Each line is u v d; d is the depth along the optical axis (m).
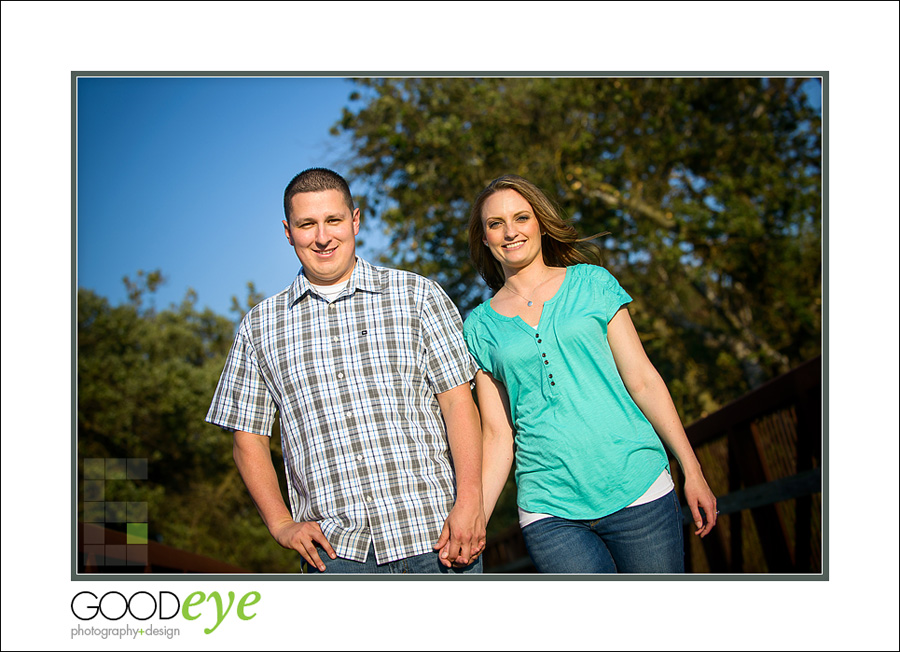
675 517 2.62
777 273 10.84
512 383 2.77
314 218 2.56
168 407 13.82
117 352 14.34
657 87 10.83
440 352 2.62
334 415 2.50
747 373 11.36
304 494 2.51
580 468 2.61
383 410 2.50
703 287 11.23
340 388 2.52
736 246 10.63
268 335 2.62
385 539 2.39
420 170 10.69
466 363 2.65
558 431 2.64
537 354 2.70
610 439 2.62
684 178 11.60
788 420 4.02
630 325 2.79
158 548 4.56
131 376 14.09
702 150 11.08
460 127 10.41
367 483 2.44
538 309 2.79
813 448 3.79
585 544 2.60
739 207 10.41
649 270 11.35
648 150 10.95
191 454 14.12
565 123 11.05
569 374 2.68
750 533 4.71
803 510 3.87
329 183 2.61
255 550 13.84
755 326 11.44
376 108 10.62
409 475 2.46
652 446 2.65
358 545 2.38
